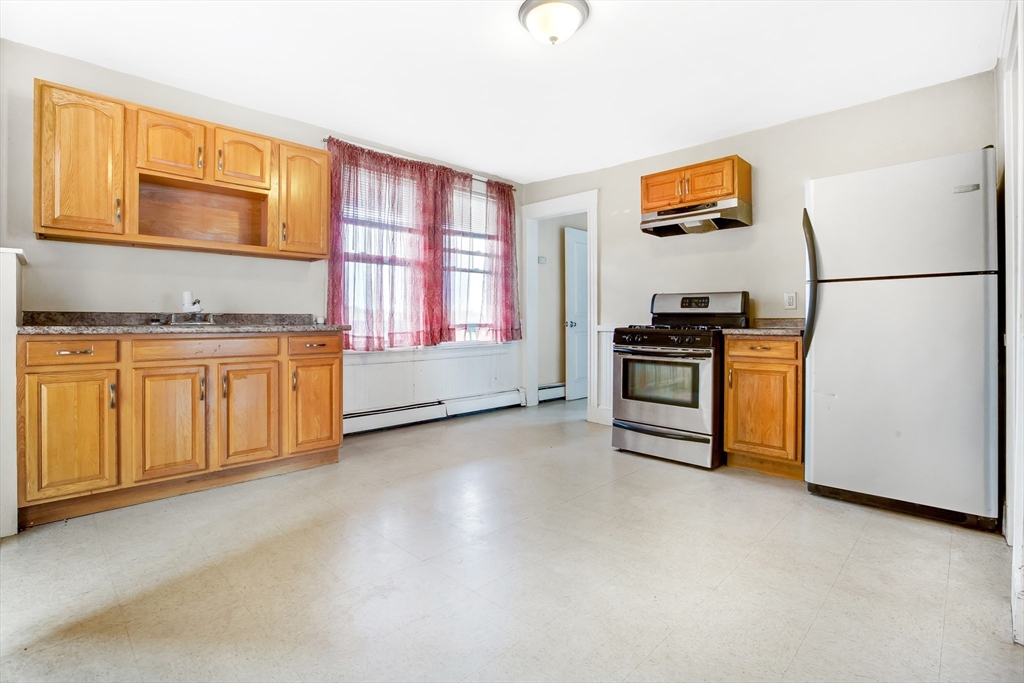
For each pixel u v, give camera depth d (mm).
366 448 3574
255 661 1313
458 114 3357
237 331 2707
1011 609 1539
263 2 2164
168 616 1521
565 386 5875
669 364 3295
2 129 2477
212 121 3127
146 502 2488
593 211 4566
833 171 3217
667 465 3217
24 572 1787
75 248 2674
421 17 2262
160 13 2248
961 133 2775
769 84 2877
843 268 2508
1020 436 1442
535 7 2127
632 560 1911
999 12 2168
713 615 1545
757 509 2451
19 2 2164
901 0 2098
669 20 2264
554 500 2561
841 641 1417
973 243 2174
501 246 4848
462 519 2303
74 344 2225
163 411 2477
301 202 3191
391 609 1565
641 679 1255
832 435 2566
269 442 2854
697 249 3859
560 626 1481
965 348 2203
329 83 2920
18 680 1231
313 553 1951
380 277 3885
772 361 2930
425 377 4477
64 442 2211
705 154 3838
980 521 2201
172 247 2857
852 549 2016
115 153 2531
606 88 2939
